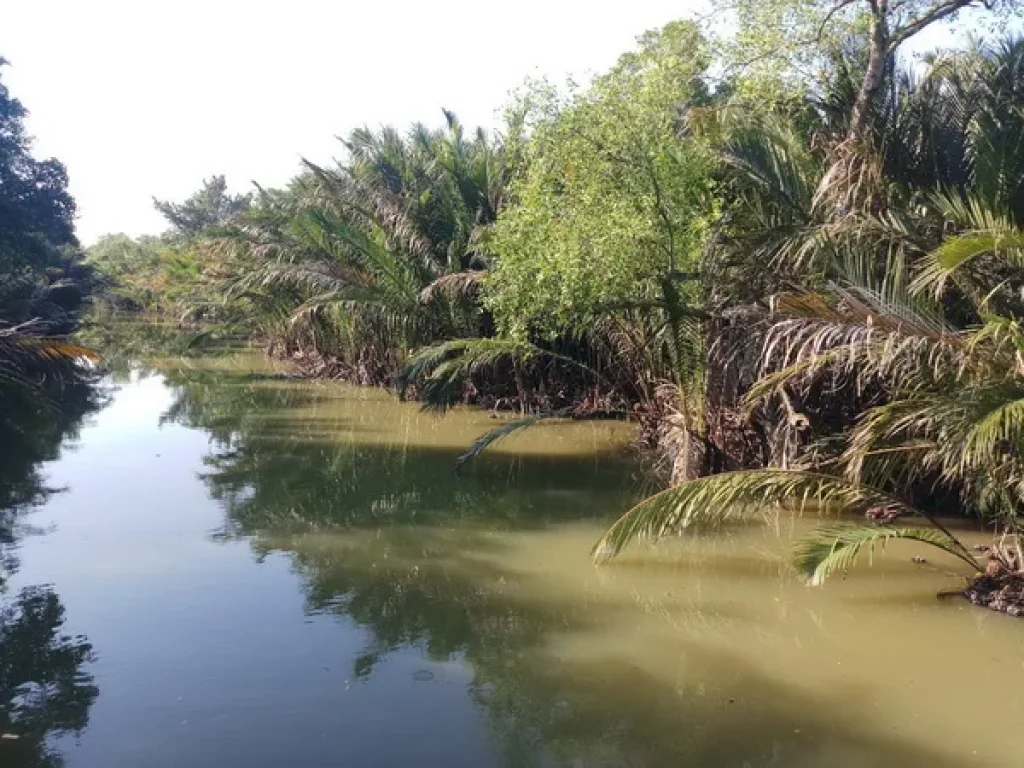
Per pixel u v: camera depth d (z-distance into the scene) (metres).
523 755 5.19
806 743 5.34
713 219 10.96
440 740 5.37
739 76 11.29
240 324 36.22
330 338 27.00
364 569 8.49
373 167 21.83
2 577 8.20
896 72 11.04
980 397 6.34
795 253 9.49
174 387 24.66
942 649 6.61
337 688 6.02
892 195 9.62
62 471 13.09
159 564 8.60
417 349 19.80
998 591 7.47
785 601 7.59
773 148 10.30
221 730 5.46
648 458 13.71
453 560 8.77
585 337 16.80
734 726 5.52
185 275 50.50
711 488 7.30
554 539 9.48
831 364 8.66
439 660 6.47
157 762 5.10
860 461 7.27
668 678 6.19
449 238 19.28
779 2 11.03
